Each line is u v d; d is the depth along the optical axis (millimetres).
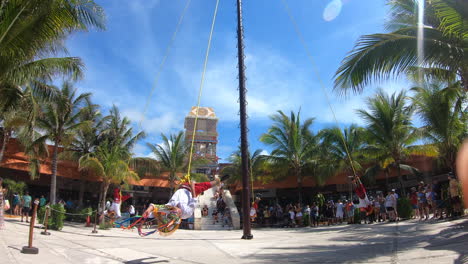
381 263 5422
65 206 26109
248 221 12578
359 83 10203
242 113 13289
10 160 24594
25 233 12273
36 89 17328
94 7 12039
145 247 9195
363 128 27344
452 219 12047
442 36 9766
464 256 5180
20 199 22984
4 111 15625
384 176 29328
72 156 28047
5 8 10672
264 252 7898
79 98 24719
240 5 13914
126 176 25328
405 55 9891
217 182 6746
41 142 23359
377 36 9859
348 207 20141
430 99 16766
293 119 31609
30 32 10867
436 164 26156
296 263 6094
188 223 25000
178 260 6934
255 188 33812
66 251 8000
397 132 23156
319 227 20156
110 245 9680
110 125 30438
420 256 5625
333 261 5988
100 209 23672
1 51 10641
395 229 11664
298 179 30656
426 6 10852
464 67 10016
